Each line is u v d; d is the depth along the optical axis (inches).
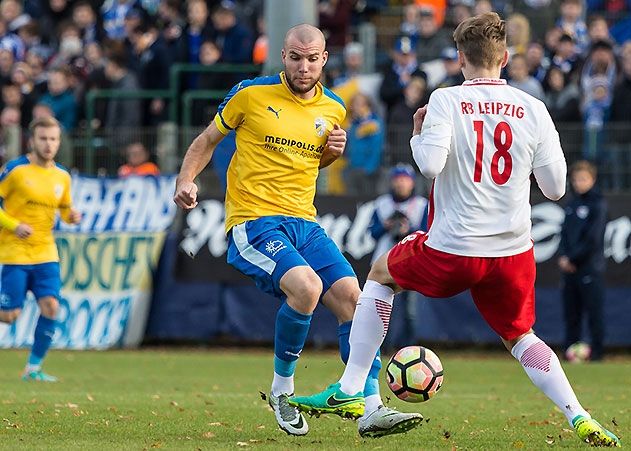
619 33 3019.2
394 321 2241.6
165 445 955.3
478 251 946.1
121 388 1612.9
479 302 990.4
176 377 1822.1
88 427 1099.9
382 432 979.9
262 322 2456.9
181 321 2486.5
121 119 2753.4
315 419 1206.9
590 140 2404.0
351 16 3152.1
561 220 2379.4
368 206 2432.3
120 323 2488.9
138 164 2593.5
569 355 2220.7
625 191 2390.5
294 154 1074.1
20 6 3378.4
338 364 2076.8
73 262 2554.1
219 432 1076.5
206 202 2509.8
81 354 2340.1
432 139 929.5
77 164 2650.1
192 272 2496.3
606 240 2349.9
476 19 962.7
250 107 1072.2
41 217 1774.1
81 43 3184.1
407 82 2591.0
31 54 3142.2
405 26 2915.8
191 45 2859.3
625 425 1179.9
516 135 947.3
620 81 2479.1
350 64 2659.9
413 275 968.3
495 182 947.3
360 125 2485.2
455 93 951.0
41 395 1465.3
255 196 1070.4
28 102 2859.3
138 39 3004.4
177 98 2785.4
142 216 2546.8
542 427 1155.9
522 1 2898.6
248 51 2815.0
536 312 2365.9
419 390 997.8
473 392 1624.0
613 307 2341.3
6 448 919.7
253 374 1886.1
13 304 1775.3
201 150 1087.0
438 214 959.0
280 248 1034.7
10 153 2623.0
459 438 1050.1
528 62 2544.3
